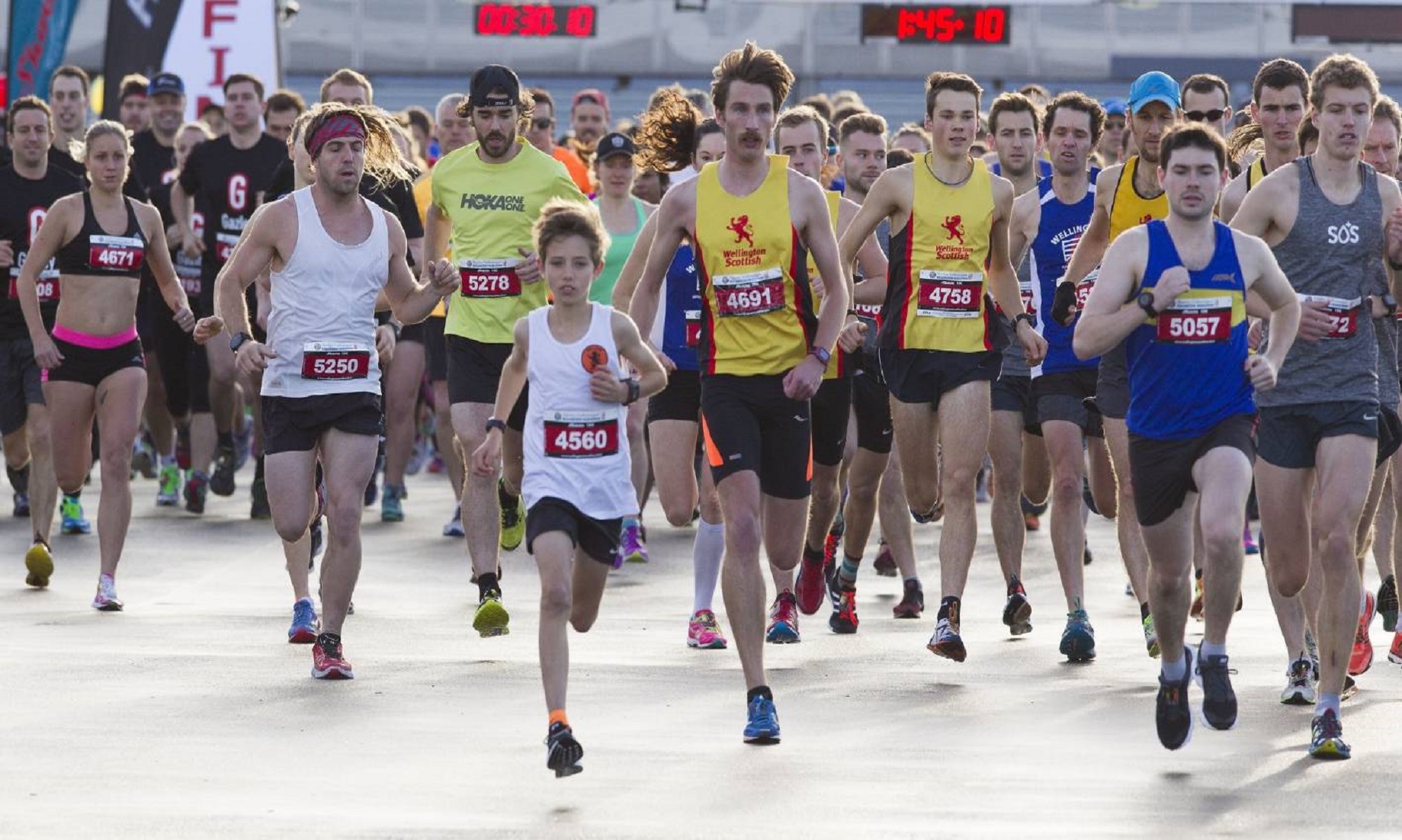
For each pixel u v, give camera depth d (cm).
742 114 2134
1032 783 1889
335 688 2341
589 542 2039
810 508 2792
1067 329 2756
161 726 2119
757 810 1775
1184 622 1997
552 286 2041
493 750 2019
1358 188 2162
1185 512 2014
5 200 3562
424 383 5059
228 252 4097
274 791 1838
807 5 7669
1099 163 3972
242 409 5019
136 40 4966
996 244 2620
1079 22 7588
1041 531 4222
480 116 2839
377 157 2555
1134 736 2112
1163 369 1991
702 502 2688
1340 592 2038
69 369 3056
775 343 2148
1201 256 1991
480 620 2573
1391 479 2688
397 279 2534
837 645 2727
